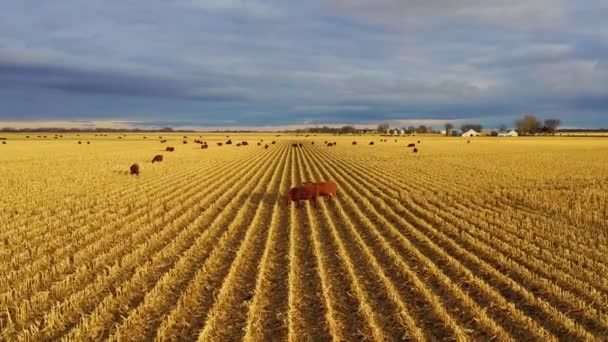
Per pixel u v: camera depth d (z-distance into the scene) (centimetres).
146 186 2608
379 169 3669
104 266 1214
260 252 1382
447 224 1697
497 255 1312
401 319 906
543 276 1162
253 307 961
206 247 1425
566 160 4428
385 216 1867
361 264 1264
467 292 1061
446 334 861
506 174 3219
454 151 6053
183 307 977
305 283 1126
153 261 1258
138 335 854
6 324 884
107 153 5456
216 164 4147
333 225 1703
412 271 1202
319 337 855
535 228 1634
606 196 2245
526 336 850
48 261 1235
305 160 4784
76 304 955
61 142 9119
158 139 11656
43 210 1900
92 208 1959
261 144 9231
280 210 2008
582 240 1467
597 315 925
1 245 1383
